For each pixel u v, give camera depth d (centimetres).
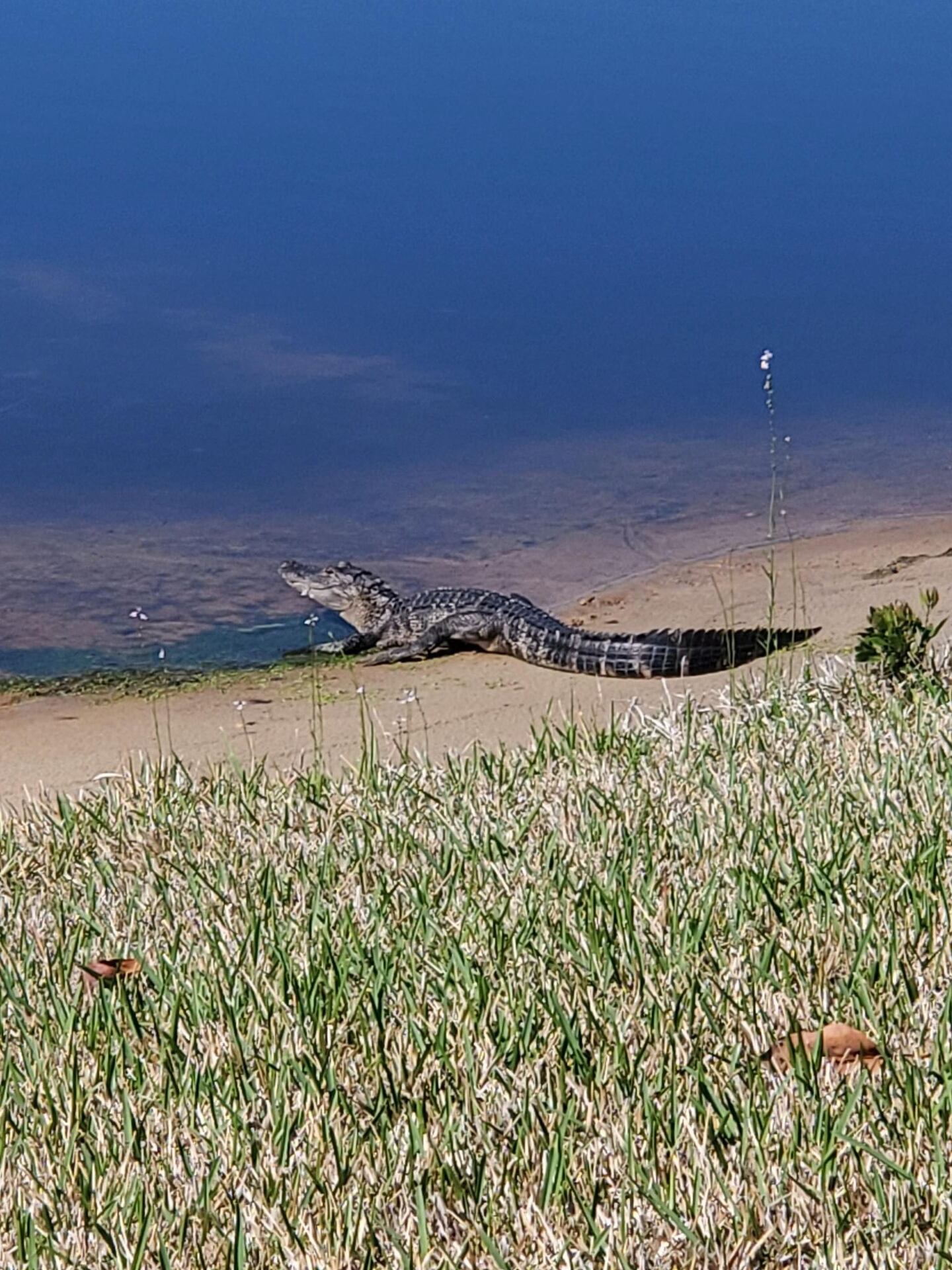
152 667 984
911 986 380
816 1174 312
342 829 535
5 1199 323
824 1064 352
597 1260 293
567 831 506
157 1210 312
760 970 393
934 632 673
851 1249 294
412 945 425
